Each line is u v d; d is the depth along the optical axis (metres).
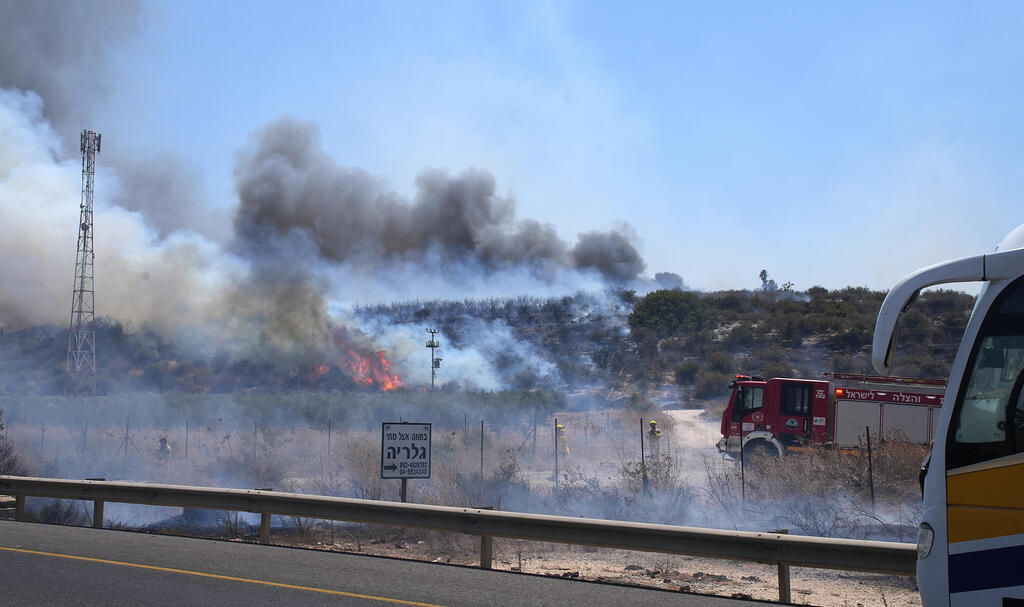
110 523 14.34
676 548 9.37
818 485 16.83
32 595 8.34
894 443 20.81
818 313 72.25
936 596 5.95
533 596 8.74
